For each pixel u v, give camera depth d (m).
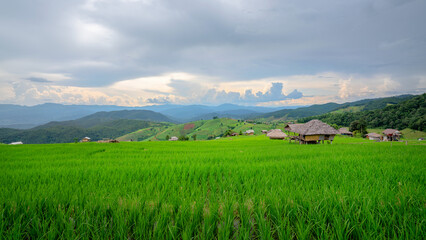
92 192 4.39
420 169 6.40
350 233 2.56
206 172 6.61
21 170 7.84
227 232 2.59
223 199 3.73
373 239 2.41
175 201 3.67
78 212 3.25
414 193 3.70
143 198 3.86
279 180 5.26
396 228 2.69
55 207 3.45
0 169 8.43
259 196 3.81
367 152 13.57
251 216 3.22
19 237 2.71
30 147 25.09
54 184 5.39
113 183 5.52
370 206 3.06
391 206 3.01
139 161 10.86
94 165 9.56
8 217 3.21
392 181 5.16
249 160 10.59
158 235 2.61
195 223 2.94
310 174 5.95
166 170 7.18
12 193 4.23
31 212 3.28
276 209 3.10
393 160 9.05
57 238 2.75
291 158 11.38
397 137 89.62
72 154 16.25
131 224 3.03
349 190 4.05
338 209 3.16
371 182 4.99
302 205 3.31
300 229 2.58
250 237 2.61
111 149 22.58
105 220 2.94
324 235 2.52
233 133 148.38
